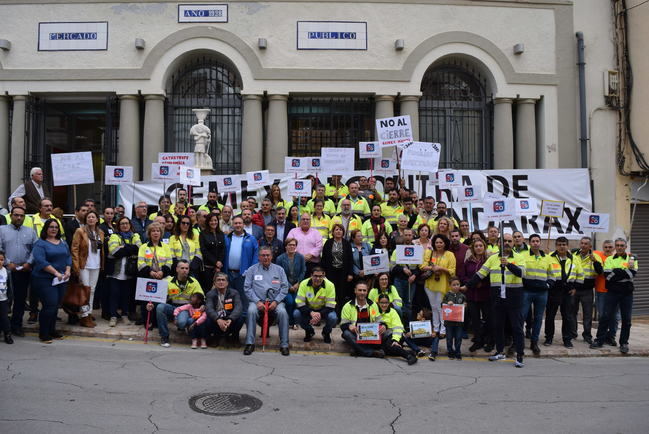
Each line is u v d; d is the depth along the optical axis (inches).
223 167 554.9
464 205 487.5
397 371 281.9
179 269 322.7
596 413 213.8
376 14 538.6
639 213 561.3
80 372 250.5
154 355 293.7
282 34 534.3
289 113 554.9
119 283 357.7
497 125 547.8
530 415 209.9
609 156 550.0
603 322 359.9
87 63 530.3
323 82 534.0
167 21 532.1
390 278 367.6
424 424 197.3
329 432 186.5
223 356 299.6
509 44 548.1
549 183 491.2
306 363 292.2
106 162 526.6
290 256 348.5
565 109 550.0
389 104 538.9
